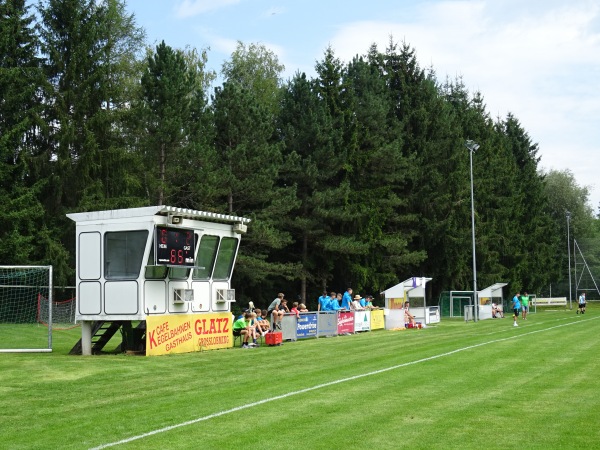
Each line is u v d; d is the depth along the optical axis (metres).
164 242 20.50
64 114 40.56
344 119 50.22
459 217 59.03
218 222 23.23
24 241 37.88
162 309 20.97
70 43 42.03
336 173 48.75
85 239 20.97
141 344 22.00
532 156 85.56
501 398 12.46
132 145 43.88
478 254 63.25
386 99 57.06
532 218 78.06
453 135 59.56
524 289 76.81
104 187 41.56
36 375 15.57
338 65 52.22
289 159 44.25
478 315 50.06
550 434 9.57
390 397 12.62
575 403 11.94
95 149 40.34
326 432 9.72
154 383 14.49
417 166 55.19
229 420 10.55
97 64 42.62
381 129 52.72
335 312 30.73
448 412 11.15
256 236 40.66
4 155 38.09
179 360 18.97
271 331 24.98
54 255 38.97
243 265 42.38
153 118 38.66
